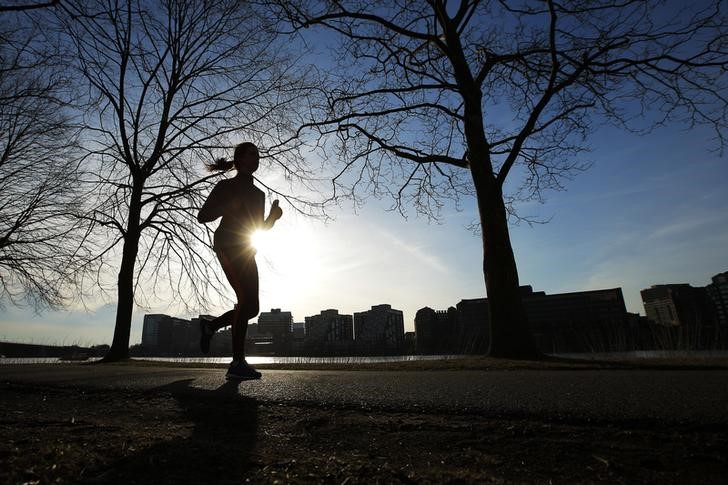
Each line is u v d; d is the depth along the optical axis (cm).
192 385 394
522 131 966
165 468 169
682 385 311
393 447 216
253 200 428
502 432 230
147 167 1292
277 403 311
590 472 175
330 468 176
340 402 301
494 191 947
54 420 272
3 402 364
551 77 974
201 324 447
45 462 168
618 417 234
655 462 181
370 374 455
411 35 1098
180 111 1362
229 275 418
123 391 387
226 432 249
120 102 1261
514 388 330
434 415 270
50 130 1420
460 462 192
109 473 162
